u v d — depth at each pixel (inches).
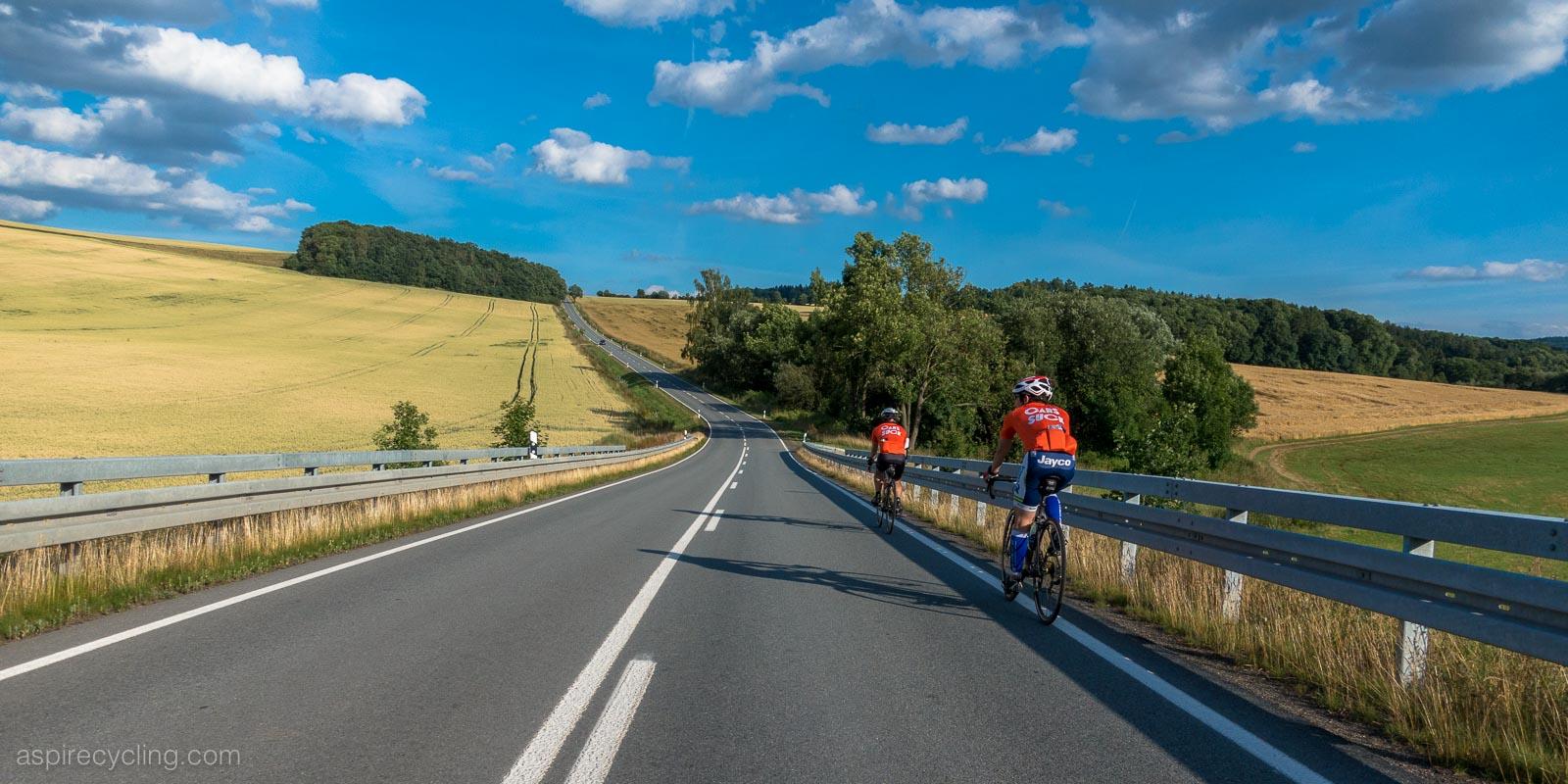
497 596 277.3
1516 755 143.9
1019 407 275.6
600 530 474.9
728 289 4805.6
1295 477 1989.4
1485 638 157.9
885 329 2206.0
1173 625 247.8
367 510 465.1
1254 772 141.6
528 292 7253.9
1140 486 306.5
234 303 4060.0
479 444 1652.3
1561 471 2047.2
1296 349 4288.9
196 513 325.4
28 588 242.1
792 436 2842.0
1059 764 143.7
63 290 3688.5
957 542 457.4
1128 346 2748.5
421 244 6717.5
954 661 210.4
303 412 1840.6
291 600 266.1
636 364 4926.2
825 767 140.9
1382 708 175.2
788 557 387.2
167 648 206.1
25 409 1583.4
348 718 158.4
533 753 143.9
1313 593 208.2
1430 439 2413.9
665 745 149.6
